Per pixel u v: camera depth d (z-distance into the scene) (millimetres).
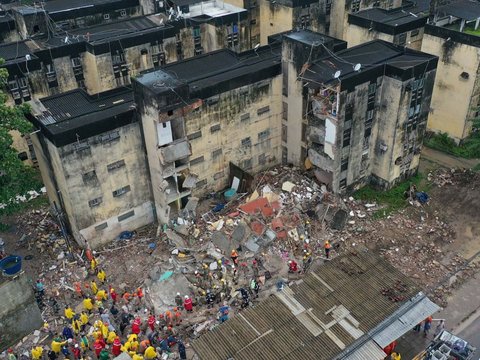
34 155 53375
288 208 43625
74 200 39656
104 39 55344
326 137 43438
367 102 42969
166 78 38250
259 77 44375
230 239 40094
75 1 68375
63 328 35781
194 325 34969
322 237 41906
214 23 61062
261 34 67750
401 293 32781
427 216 45281
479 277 39406
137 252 41812
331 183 45562
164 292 37125
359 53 45000
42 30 58156
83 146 38156
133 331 34156
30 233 45312
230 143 45969
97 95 42438
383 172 46906
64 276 40062
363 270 34500
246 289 37125
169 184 42312
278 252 39844
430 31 52844
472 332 35188
